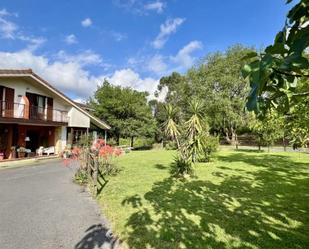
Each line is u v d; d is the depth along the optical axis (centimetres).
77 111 2045
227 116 2730
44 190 731
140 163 1319
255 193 668
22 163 1369
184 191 691
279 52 86
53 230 431
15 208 554
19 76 1461
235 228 432
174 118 1001
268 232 416
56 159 1595
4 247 371
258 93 86
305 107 310
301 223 455
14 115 1496
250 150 2248
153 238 393
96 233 417
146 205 564
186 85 3297
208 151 1404
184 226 441
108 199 615
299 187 739
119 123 2641
